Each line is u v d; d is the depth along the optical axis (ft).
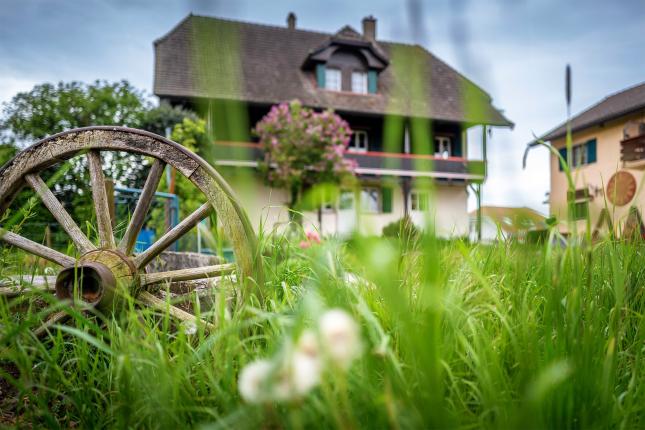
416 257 5.32
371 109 62.90
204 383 4.54
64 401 4.97
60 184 10.58
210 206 6.57
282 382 2.04
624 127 47.67
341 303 4.67
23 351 4.62
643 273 5.91
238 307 6.15
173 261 12.05
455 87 69.31
